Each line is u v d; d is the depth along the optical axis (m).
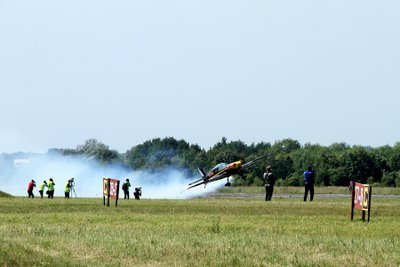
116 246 35.75
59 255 33.34
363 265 31.19
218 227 43.84
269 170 90.00
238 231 43.44
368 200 51.22
